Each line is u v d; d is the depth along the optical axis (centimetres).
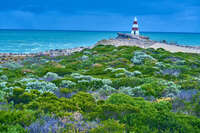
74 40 13212
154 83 1164
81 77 1407
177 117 554
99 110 582
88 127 469
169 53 3484
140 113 562
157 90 991
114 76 1745
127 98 728
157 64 2292
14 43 9712
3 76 1597
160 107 664
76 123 478
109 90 1032
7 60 3878
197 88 1016
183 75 1723
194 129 484
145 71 1983
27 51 6656
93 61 2872
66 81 1177
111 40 7325
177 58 2825
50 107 590
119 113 562
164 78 1677
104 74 1966
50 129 434
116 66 2397
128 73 1822
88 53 3772
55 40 12775
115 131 449
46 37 16100
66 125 467
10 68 2266
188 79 1445
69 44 10006
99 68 2356
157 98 900
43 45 9075
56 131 434
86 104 660
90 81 1260
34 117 504
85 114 571
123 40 7406
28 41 11262
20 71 2045
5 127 441
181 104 746
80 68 2506
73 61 3089
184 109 690
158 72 1900
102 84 1223
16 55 5159
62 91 904
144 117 534
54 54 4934
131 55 3048
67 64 2811
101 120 527
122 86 1234
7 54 5409
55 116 527
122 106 603
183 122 515
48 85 990
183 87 1083
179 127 495
